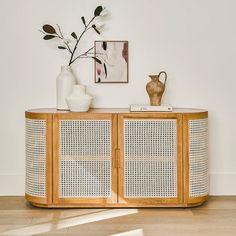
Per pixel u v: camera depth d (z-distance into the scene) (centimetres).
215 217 317
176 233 282
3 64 376
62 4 376
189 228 292
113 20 377
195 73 381
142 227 295
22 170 381
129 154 337
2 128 379
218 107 382
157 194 339
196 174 340
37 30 377
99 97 380
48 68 378
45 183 338
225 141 384
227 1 378
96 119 336
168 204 340
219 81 381
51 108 378
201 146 342
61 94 360
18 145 380
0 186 380
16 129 379
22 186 381
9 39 376
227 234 279
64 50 378
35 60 378
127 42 377
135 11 378
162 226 297
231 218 314
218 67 381
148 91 359
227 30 379
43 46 377
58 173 337
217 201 363
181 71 380
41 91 379
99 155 337
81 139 336
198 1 378
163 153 337
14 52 376
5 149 379
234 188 384
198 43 379
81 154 337
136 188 338
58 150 337
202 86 381
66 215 324
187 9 378
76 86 347
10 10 375
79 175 338
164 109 345
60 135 336
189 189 339
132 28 378
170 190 339
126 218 316
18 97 378
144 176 338
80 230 289
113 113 335
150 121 336
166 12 378
